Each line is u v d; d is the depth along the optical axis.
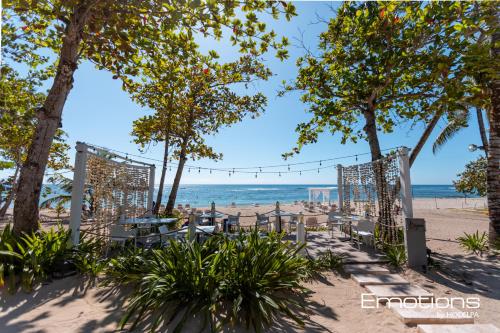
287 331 3.15
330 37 8.11
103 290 4.16
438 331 3.11
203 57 9.24
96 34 5.20
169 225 10.11
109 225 7.00
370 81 7.11
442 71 5.85
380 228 7.45
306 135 9.47
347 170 10.05
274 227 10.02
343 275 5.21
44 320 3.30
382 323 3.44
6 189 15.59
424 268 5.40
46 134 5.32
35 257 4.34
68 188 15.54
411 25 6.65
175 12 4.00
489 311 3.79
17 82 10.19
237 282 3.67
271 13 4.01
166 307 3.40
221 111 13.99
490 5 5.53
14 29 5.86
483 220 14.45
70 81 5.54
